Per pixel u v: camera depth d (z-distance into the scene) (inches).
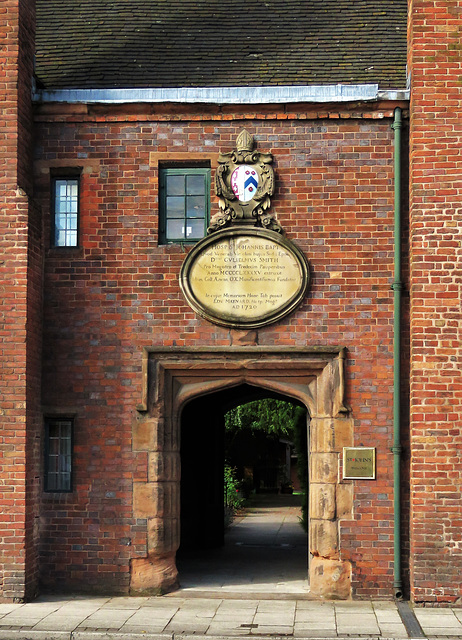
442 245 448.1
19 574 440.5
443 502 435.8
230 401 653.9
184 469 647.8
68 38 557.9
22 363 446.9
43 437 476.1
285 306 465.7
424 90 455.8
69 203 490.0
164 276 476.4
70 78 516.7
